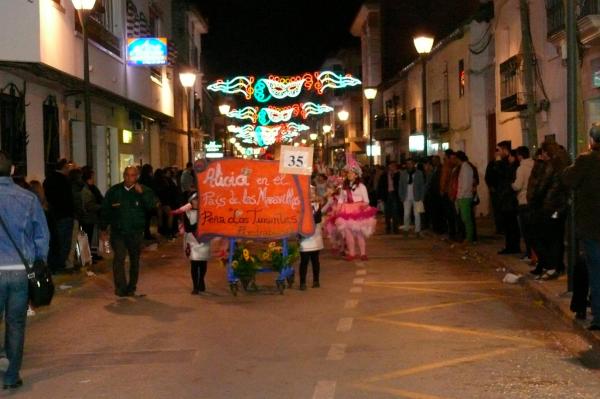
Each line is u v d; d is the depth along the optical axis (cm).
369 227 1681
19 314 726
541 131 2117
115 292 1252
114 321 1055
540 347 856
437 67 3447
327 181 2067
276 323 1008
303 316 1052
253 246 1758
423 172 2236
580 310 930
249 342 900
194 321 1038
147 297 1247
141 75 2705
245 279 1244
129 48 2475
